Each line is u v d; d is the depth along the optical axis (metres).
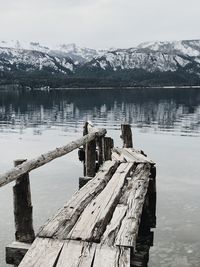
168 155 23.67
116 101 98.75
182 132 37.00
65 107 77.88
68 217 6.32
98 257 4.88
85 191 8.03
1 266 8.84
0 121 50.66
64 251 5.05
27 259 4.81
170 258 9.10
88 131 16.75
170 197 14.17
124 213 6.60
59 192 15.02
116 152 14.23
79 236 5.52
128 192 8.09
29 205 6.01
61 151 8.53
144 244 8.80
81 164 20.56
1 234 10.66
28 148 27.34
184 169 19.19
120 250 5.10
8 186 15.76
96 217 6.34
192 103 86.19
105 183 9.05
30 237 6.00
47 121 50.16
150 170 11.41
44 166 20.11
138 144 29.05
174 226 11.18
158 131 38.19
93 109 71.25
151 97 119.44
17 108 76.56
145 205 9.74
